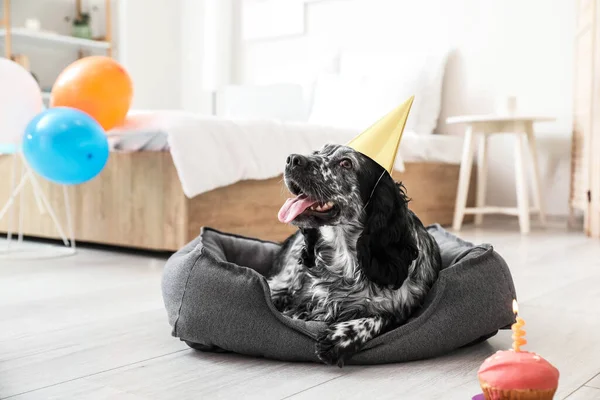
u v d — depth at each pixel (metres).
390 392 1.28
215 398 1.24
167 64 6.08
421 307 1.60
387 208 1.53
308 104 5.12
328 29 5.43
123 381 1.34
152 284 2.42
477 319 1.53
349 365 1.45
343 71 5.05
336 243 1.60
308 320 1.63
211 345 1.51
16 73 3.03
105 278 2.54
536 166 4.27
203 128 2.93
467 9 4.83
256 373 1.39
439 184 4.44
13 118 3.00
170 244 2.96
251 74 5.85
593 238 3.80
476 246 1.76
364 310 1.54
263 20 5.71
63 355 1.52
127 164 3.09
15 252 3.23
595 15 3.82
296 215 1.54
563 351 1.57
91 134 2.84
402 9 5.09
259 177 3.10
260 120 3.23
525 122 4.16
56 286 2.38
